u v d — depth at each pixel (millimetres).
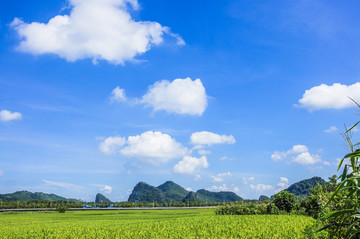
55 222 25156
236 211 28312
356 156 4648
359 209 4578
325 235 8227
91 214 46406
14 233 15797
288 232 11336
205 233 12039
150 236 12492
